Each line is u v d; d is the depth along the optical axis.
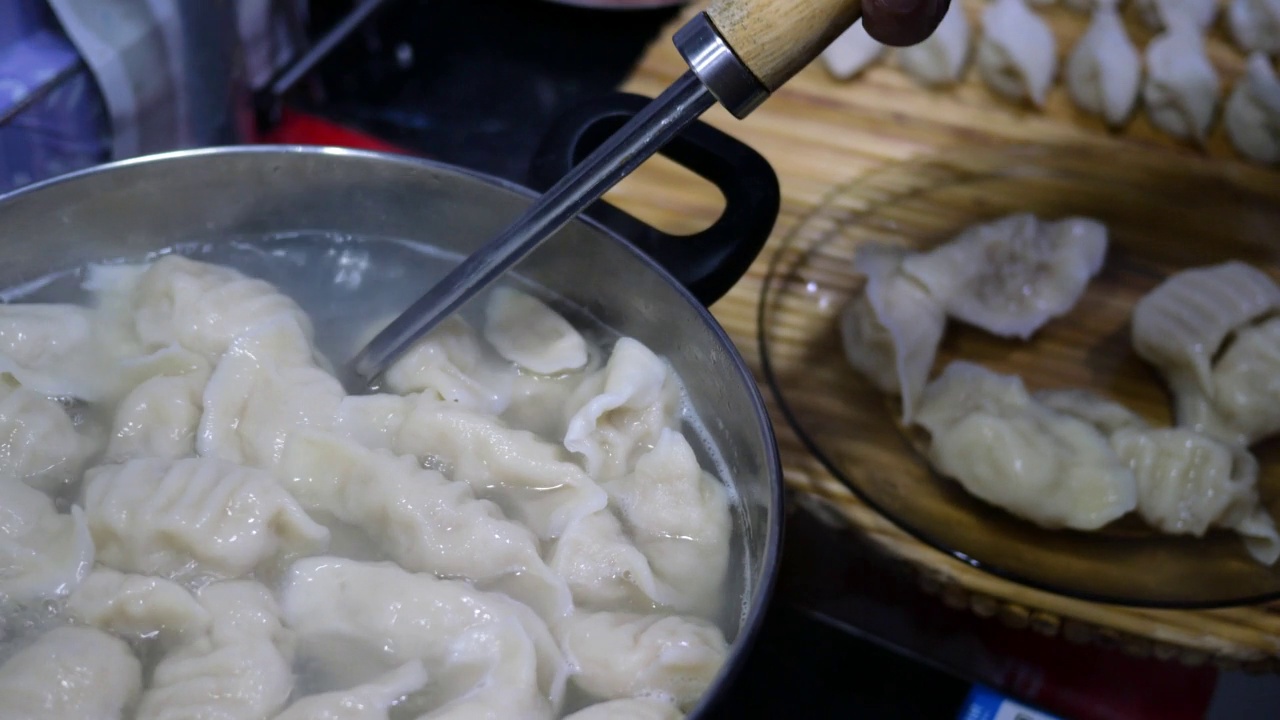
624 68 0.77
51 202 0.54
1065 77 0.82
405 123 0.72
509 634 0.49
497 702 0.48
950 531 0.60
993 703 0.55
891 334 0.64
